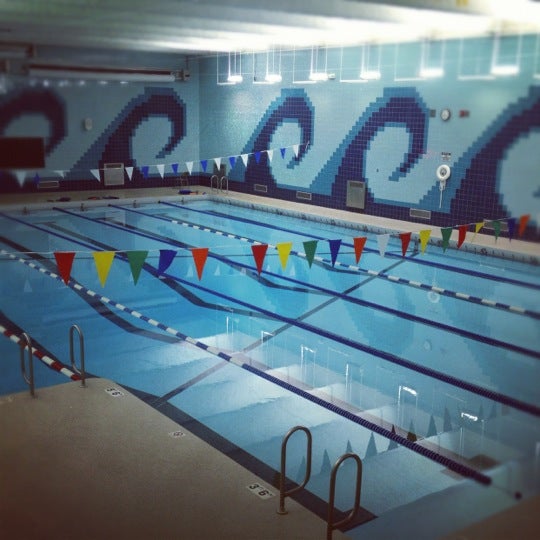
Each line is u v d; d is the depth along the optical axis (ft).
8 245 24.13
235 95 31.12
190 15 13.38
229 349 15.15
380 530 8.45
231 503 8.54
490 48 19.88
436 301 18.80
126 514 8.16
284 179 32.58
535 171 20.75
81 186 27.09
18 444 9.88
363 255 23.99
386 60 25.75
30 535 7.66
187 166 30.78
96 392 11.94
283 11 15.61
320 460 10.36
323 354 14.96
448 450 10.55
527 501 8.00
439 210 25.20
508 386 13.33
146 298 18.83
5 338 15.34
